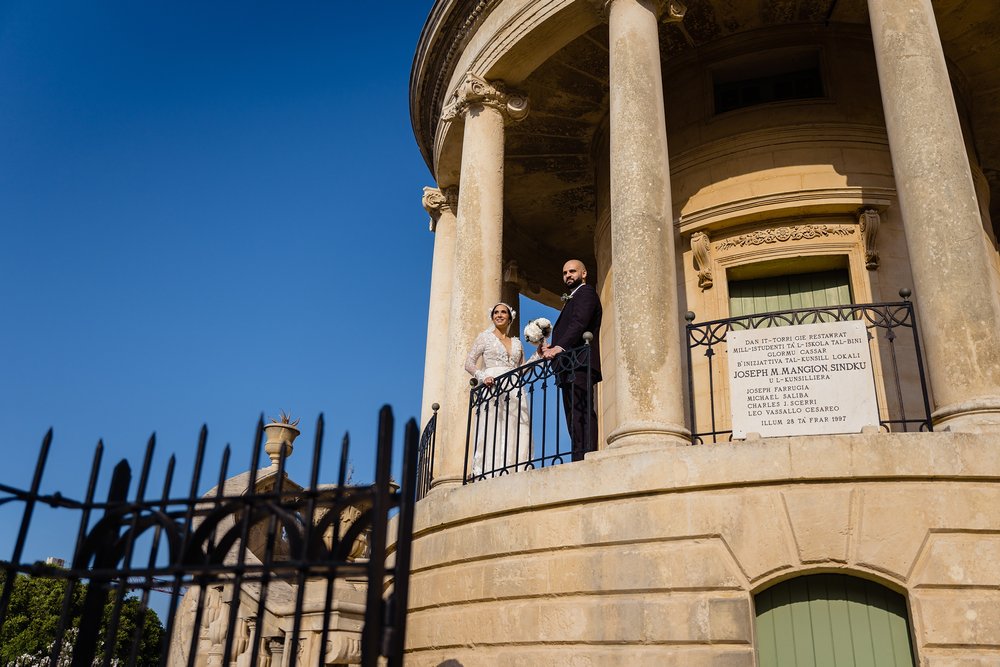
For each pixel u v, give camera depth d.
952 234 6.80
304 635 9.28
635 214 7.97
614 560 6.46
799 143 11.20
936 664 5.48
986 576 5.70
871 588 6.05
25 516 3.85
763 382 7.24
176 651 10.25
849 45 11.71
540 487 7.09
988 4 10.42
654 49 8.96
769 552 6.09
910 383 9.95
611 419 12.01
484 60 11.14
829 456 6.19
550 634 6.54
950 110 7.34
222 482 3.66
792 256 10.88
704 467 6.42
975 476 5.95
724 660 5.84
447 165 12.90
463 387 9.67
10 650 25.86
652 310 7.57
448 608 7.56
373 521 3.17
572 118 13.27
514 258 16.23
